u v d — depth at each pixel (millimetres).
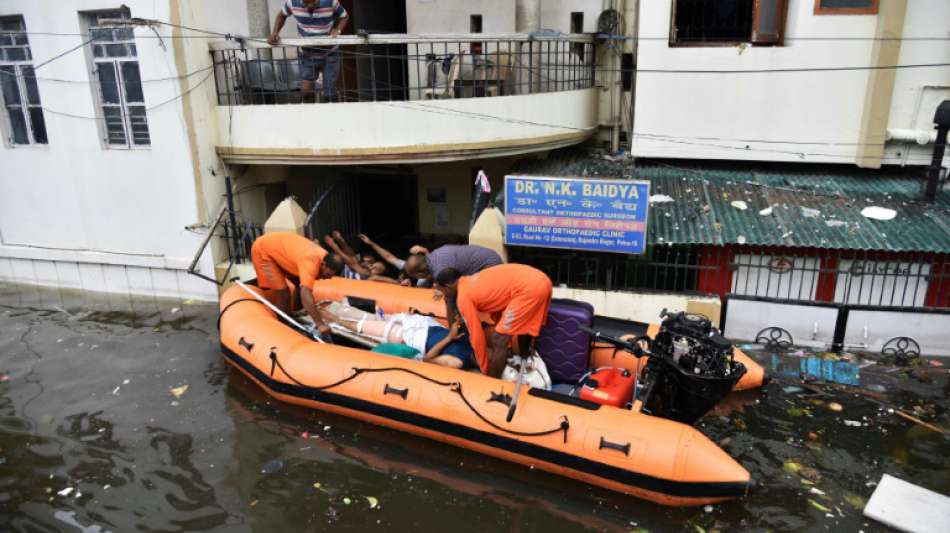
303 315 7262
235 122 8531
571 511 4684
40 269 9898
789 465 5090
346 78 10906
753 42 8859
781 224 7363
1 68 9281
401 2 12078
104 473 5148
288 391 5988
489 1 9781
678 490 4547
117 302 9156
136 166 8812
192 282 9039
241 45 8297
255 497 4855
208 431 5734
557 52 9172
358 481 5043
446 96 8812
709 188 8523
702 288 7660
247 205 9453
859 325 6902
